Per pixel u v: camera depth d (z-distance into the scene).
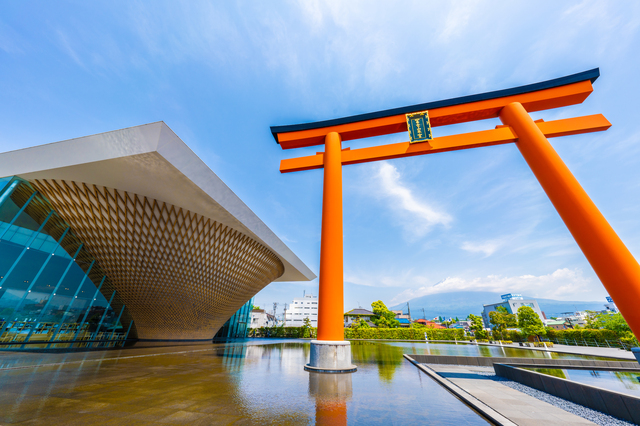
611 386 8.62
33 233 13.19
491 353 19.50
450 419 4.36
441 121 12.82
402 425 3.99
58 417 3.87
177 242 16.11
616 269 7.90
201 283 19.06
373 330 47.38
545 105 12.27
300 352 16.44
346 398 5.50
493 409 5.15
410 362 12.27
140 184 12.14
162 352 13.20
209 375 7.63
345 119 12.71
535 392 7.59
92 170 10.98
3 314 12.05
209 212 14.34
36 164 10.90
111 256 16.12
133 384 6.16
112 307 18.23
